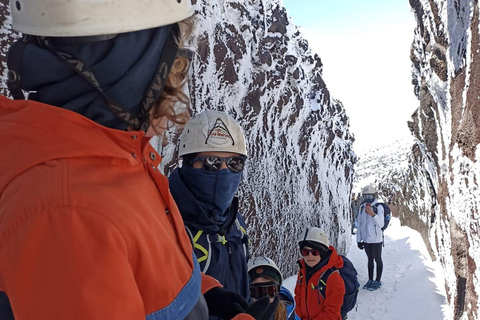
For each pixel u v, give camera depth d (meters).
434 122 6.59
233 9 5.29
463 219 4.21
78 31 0.57
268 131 6.10
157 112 0.71
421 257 8.87
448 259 5.80
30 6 0.59
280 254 6.16
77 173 0.54
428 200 9.26
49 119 0.56
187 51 0.75
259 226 5.60
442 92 5.48
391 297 6.58
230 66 4.98
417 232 11.73
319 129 7.93
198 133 1.80
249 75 5.52
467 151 4.00
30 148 0.54
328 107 8.48
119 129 0.64
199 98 4.43
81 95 0.60
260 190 5.72
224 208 1.80
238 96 5.19
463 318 4.22
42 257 0.49
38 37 0.61
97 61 0.60
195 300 0.65
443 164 5.91
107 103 0.61
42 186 0.51
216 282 0.97
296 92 6.80
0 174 0.55
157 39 0.65
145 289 0.57
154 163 0.69
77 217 0.50
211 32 4.59
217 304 0.91
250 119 5.55
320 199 7.90
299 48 7.53
